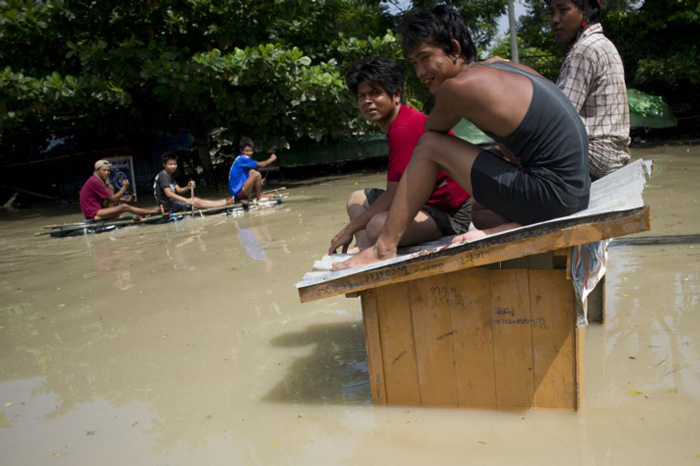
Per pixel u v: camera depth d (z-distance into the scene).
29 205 14.24
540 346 2.76
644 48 16.17
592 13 3.61
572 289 2.67
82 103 11.97
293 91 12.20
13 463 2.78
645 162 3.30
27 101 11.92
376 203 3.44
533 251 2.49
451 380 2.92
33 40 11.70
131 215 11.12
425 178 2.88
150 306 4.98
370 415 2.94
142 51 11.34
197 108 12.80
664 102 15.40
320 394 3.21
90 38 12.12
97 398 3.39
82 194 9.59
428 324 2.89
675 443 2.45
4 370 3.91
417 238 3.22
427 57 2.82
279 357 3.74
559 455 2.45
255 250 6.70
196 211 9.88
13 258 7.68
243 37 12.71
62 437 2.98
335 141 14.95
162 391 3.40
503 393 2.86
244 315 4.56
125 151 14.30
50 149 13.77
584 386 2.98
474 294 2.80
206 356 3.85
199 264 6.27
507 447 2.55
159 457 2.72
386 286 2.91
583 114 3.63
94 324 4.66
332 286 2.82
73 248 8.08
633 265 4.74
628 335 3.52
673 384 2.91
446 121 2.78
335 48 14.05
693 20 14.30
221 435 2.87
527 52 19.62
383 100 3.36
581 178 2.65
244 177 10.28
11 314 5.12
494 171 2.72
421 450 2.59
